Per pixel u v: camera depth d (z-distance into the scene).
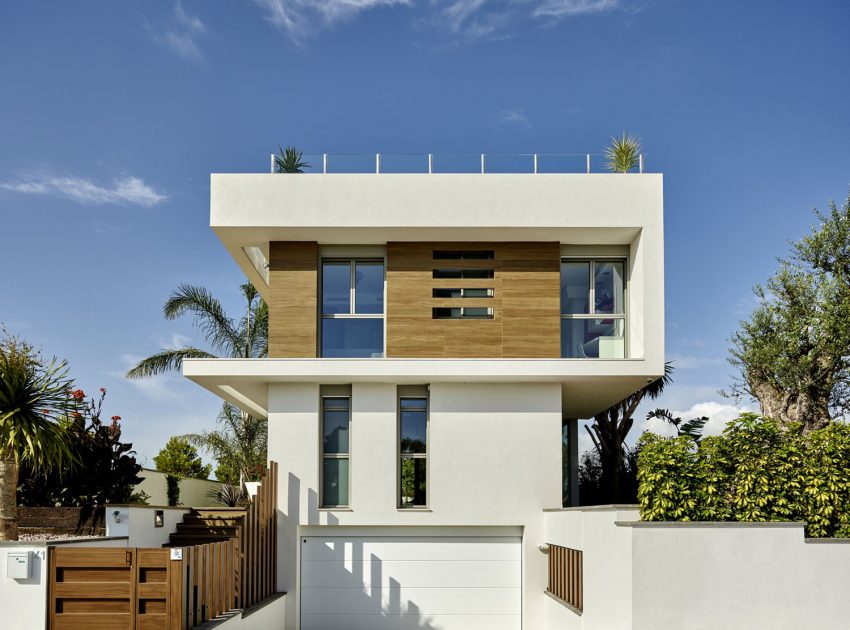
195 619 10.17
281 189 15.30
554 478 15.48
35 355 13.12
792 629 9.77
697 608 9.72
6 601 9.59
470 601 15.50
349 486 15.60
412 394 15.95
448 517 15.38
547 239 15.88
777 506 10.77
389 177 15.34
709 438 11.23
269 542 14.77
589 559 11.70
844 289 17.59
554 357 15.57
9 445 12.35
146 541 13.84
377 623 15.45
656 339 15.07
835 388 18.03
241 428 26.20
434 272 15.88
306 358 15.17
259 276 18.50
